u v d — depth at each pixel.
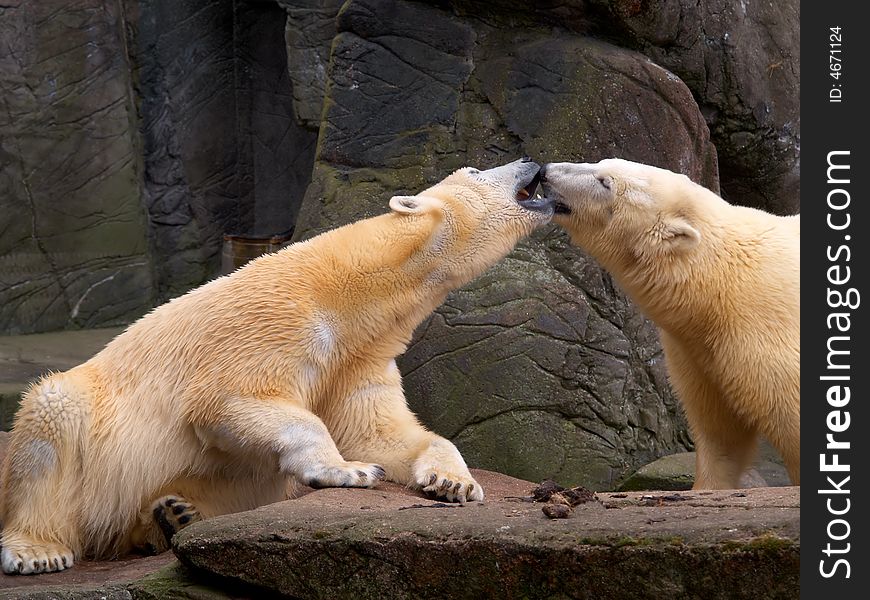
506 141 11.90
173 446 7.92
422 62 12.13
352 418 8.34
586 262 11.59
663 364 11.89
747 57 13.12
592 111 11.73
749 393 8.70
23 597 6.44
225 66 17.03
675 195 9.16
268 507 6.85
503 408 11.14
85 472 7.89
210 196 17.25
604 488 11.16
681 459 11.34
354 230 8.46
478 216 8.45
